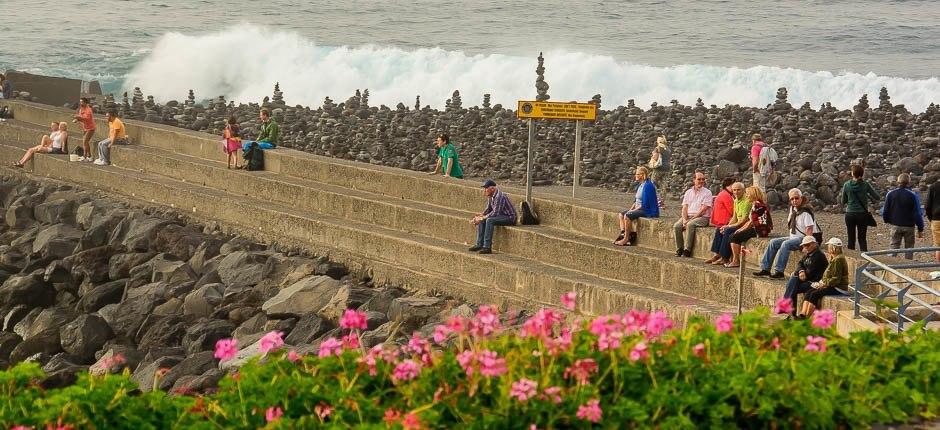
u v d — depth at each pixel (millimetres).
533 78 169750
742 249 47594
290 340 60719
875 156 85125
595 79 167875
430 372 26219
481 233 63375
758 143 74312
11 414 25297
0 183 95812
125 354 60094
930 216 57500
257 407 25391
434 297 62844
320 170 78250
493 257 62469
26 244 83438
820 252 48344
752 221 54188
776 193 74562
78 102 117312
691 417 24922
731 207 55844
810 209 52469
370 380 26594
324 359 27031
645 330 27016
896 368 28625
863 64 197625
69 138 97375
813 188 77000
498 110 106438
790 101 158875
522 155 91688
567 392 25234
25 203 90312
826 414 25375
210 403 25984
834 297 47250
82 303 70188
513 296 60281
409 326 59688
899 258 53562
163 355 59844
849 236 58906
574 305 27141
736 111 101062
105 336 64500
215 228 78750
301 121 106188
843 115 99500
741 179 81500
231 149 82688
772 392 25375
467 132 99562
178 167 86250
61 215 86688
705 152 90375
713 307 52625
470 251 63375
